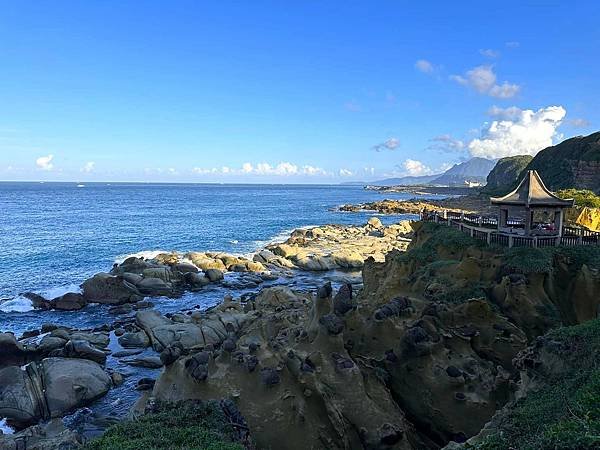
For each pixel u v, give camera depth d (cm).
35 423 2392
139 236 8562
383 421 1808
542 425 1185
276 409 1791
